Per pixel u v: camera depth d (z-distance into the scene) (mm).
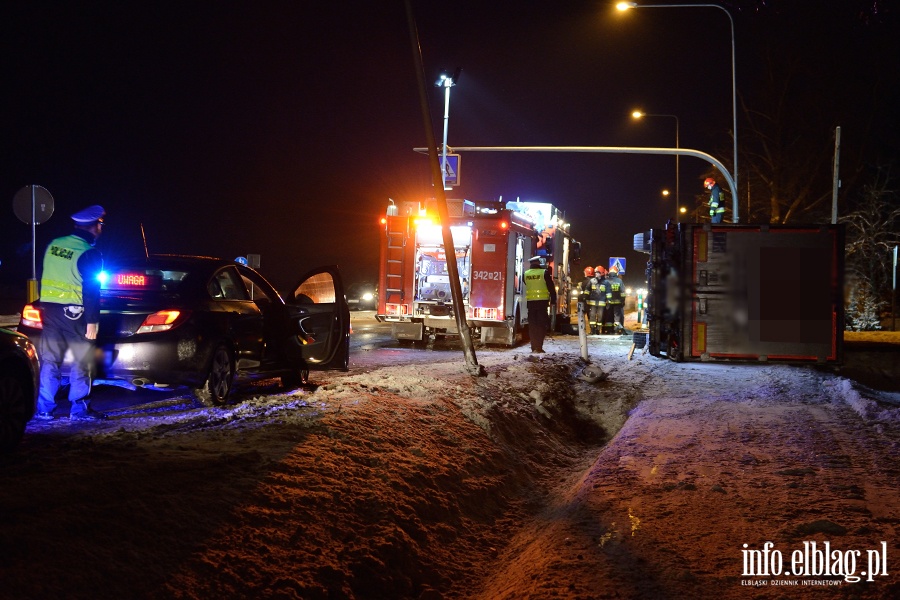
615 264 31297
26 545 4105
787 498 6660
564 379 14320
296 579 4660
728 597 4707
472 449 8266
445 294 19703
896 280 31297
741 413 10992
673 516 6258
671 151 25031
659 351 18219
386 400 9156
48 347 8031
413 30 12328
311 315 10547
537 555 5637
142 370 8273
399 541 5547
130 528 4566
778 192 37188
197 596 4227
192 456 6121
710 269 16047
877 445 8758
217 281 9328
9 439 6422
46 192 17969
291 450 6457
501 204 19438
